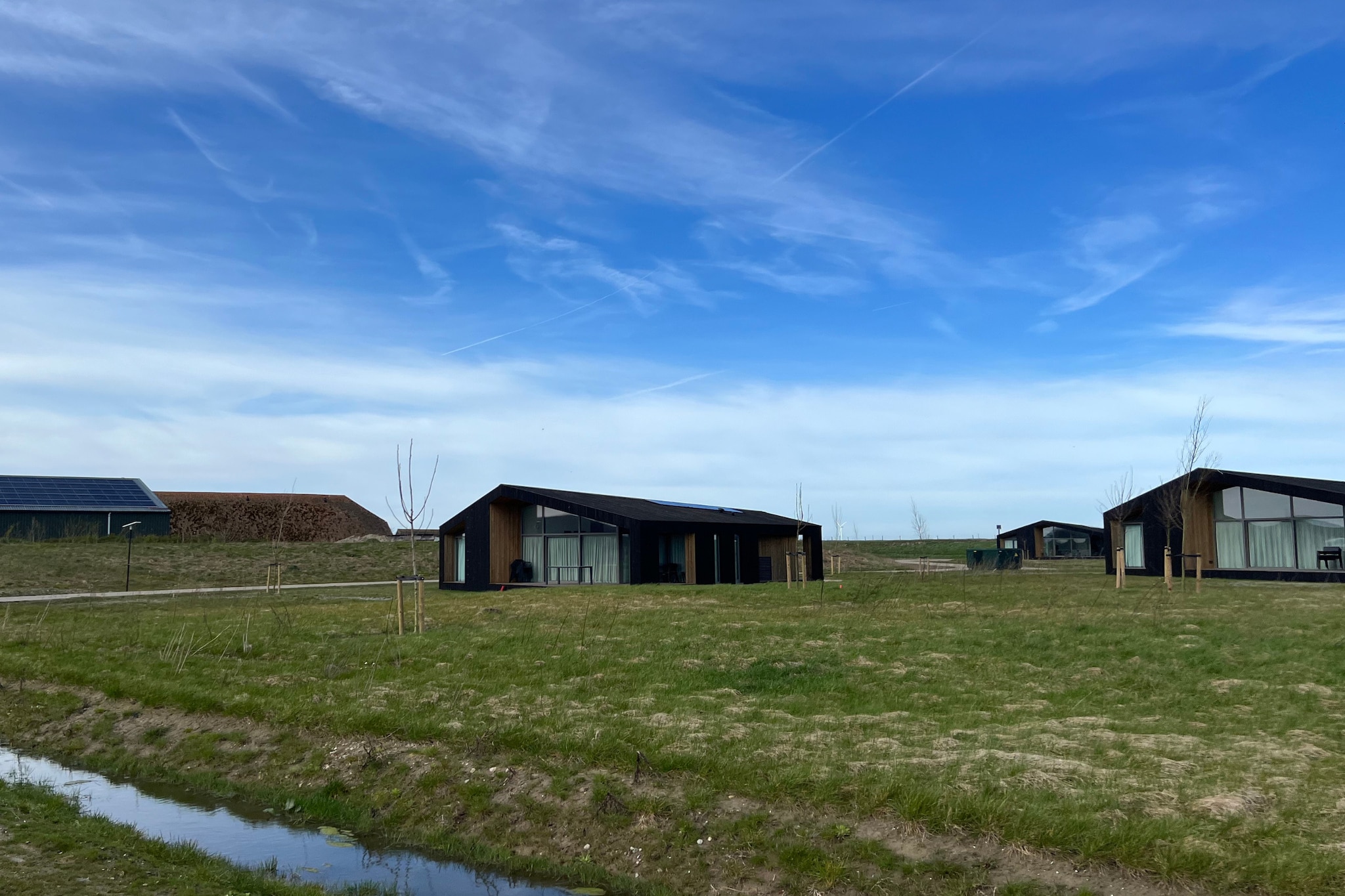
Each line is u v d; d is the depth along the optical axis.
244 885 6.69
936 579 31.30
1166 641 14.24
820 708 10.22
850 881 6.27
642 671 12.34
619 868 7.05
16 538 44.31
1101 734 8.74
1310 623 16.17
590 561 33.09
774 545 38.97
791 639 14.88
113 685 12.18
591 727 9.20
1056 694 10.79
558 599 22.88
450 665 13.01
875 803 6.91
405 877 7.24
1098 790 6.95
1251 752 8.05
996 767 7.55
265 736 10.11
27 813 8.05
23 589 31.11
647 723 9.37
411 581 17.95
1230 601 20.53
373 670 12.67
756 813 7.14
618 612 18.98
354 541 51.38
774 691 11.16
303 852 7.78
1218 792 6.83
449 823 8.00
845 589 25.33
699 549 33.72
